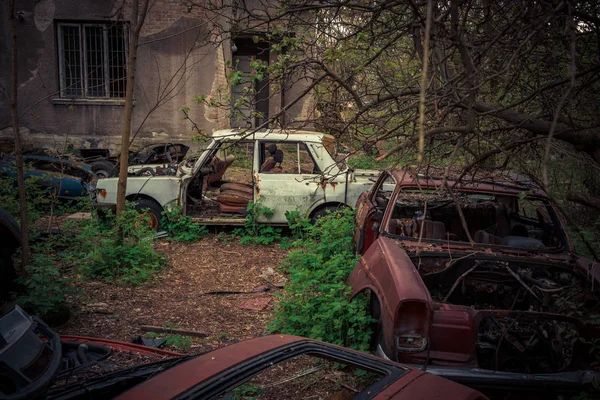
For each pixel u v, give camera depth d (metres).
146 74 14.72
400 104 3.78
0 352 2.19
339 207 8.46
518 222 5.97
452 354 3.74
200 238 8.77
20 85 14.66
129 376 2.46
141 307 6.00
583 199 2.90
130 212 7.39
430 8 1.74
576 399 3.50
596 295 4.19
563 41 3.28
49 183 10.37
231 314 5.89
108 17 14.38
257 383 2.55
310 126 15.48
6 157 11.29
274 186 8.40
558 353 3.86
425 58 1.73
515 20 2.68
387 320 3.88
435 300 4.80
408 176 5.50
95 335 5.14
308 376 2.73
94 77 14.89
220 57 14.88
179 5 14.34
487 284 4.82
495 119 3.73
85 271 6.71
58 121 14.91
